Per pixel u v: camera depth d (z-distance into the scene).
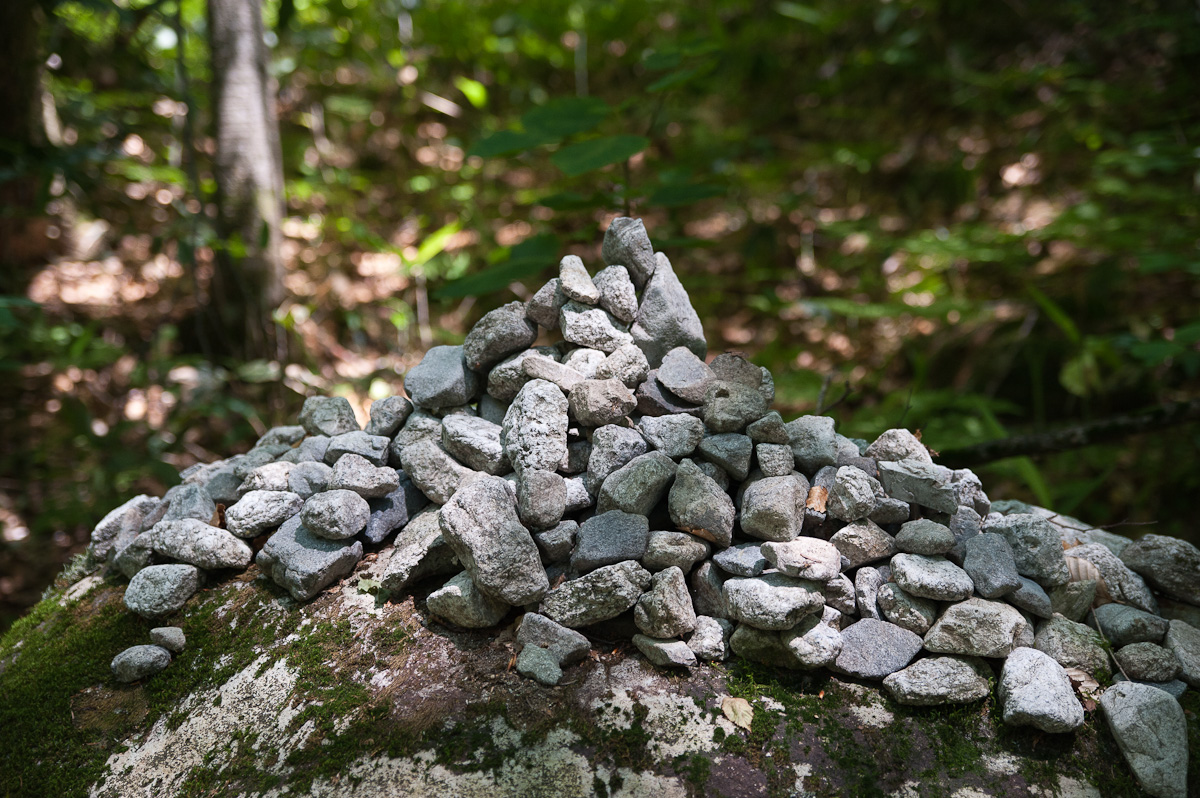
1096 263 4.15
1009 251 4.15
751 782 1.19
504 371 1.57
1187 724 1.27
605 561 1.38
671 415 1.52
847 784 1.19
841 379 3.99
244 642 1.49
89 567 1.76
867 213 5.30
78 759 1.38
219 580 1.62
